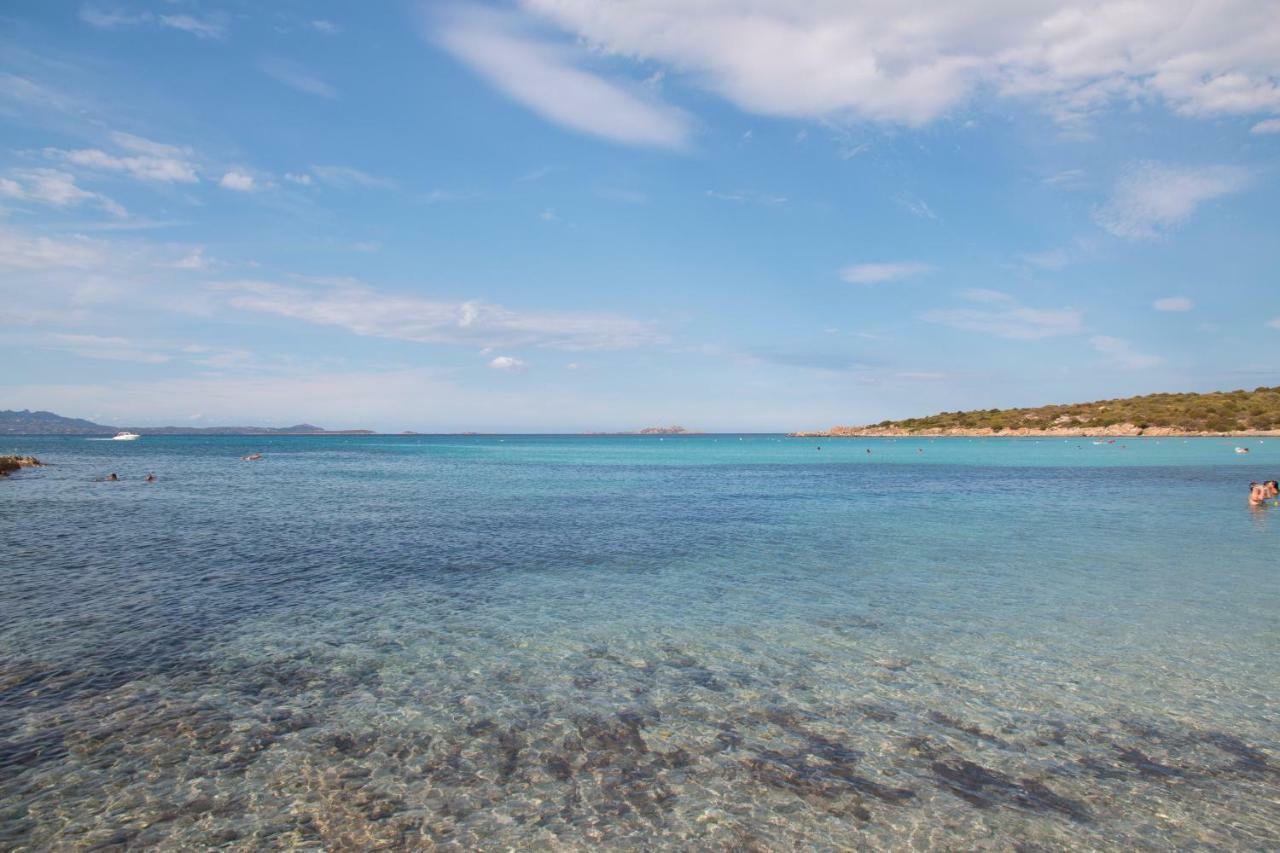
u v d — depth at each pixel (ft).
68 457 284.00
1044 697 33.47
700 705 32.53
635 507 110.63
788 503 117.19
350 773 26.27
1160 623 45.27
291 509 105.81
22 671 35.65
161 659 37.76
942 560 66.28
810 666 37.52
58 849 21.56
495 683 35.01
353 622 45.06
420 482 163.02
